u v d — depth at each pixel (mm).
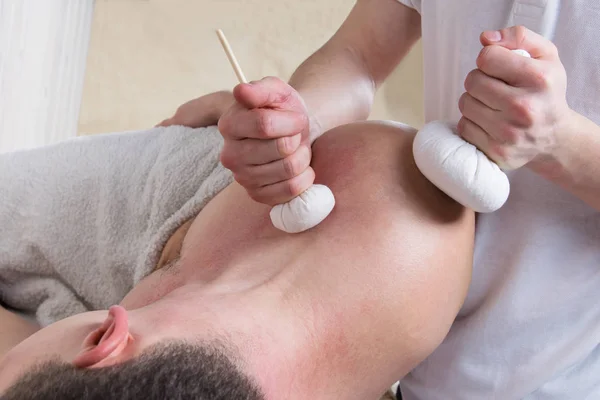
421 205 657
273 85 585
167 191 850
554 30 722
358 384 646
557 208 745
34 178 923
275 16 2174
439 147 601
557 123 594
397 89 2283
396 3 866
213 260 674
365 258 631
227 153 600
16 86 1341
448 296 670
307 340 594
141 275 821
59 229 904
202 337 523
